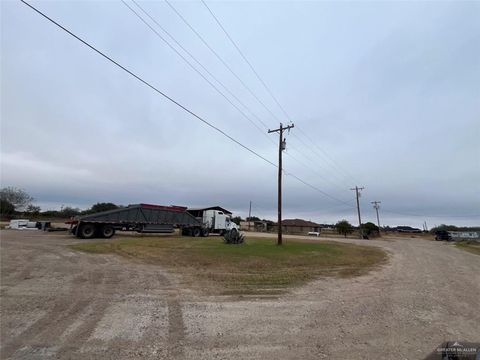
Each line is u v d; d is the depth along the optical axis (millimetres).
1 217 63219
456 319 6430
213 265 12617
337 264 14812
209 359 4293
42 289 7988
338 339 5137
